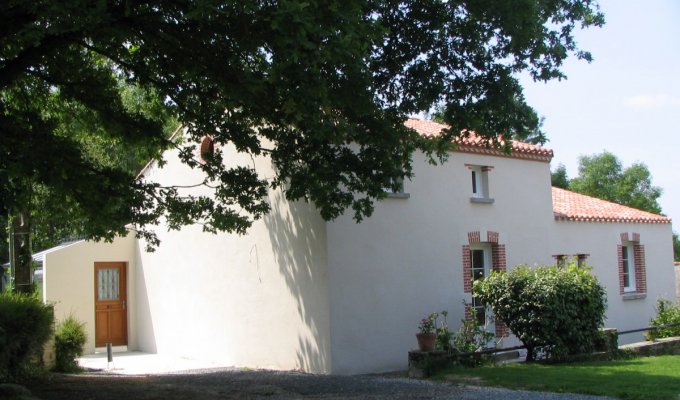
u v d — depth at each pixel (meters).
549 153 17.23
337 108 9.58
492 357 13.76
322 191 10.94
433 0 10.98
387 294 13.54
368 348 13.07
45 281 17.27
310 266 13.09
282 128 11.13
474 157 15.69
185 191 16.53
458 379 11.35
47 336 12.93
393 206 13.93
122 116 12.22
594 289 14.07
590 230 18.20
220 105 11.02
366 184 10.95
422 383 11.20
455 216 15.05
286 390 10.88
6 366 12.06
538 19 10.76
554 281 13.43
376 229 13.56
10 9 8.55
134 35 10.02
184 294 16.81
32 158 10.23
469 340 13.80
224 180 11.97
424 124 17.12
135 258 18.95
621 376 11.02
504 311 13.69
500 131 11.43
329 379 11.91
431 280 14.35
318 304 12.84
